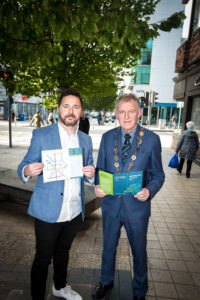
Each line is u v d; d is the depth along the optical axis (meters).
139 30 2.39
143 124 31.00
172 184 6.08
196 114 9.74
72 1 2.08
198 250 3.04
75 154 1.70
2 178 4.43
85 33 2.13
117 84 7.03
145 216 1.91
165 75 29.16
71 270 2.50
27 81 5.32
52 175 1.66
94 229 3.45
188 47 9.73
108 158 1.94
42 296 1.86
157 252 2.95
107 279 2.13
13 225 3.47
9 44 2.42
